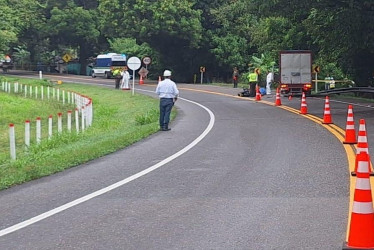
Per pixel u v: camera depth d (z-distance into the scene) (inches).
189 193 414.3
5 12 2615.7
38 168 526.6
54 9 3011.8
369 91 1454.2
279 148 627.5
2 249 293.0
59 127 870.4
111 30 2541.8
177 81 2647.6
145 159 578.6
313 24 1491.1
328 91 1599.4
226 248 285.3
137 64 1640.0
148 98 1584.6
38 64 3373.5
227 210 361.4
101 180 473.7
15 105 1477.6
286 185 430.6
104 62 2753.4
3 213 370.6
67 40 3206.2
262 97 1583.4
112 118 1210.0
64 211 370.6
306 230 312.7
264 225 324.5
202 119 996.6
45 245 298.5
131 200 396.8
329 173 474.0
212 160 558.3
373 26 1241.4
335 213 347.3
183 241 299.1
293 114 1059.3
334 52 1611.7
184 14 2410.2
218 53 2487.7
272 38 2007.9
